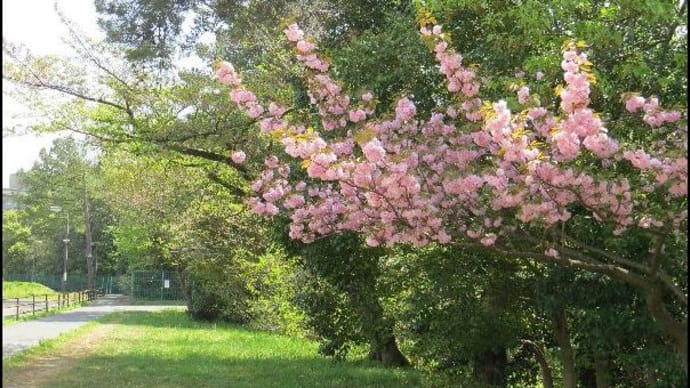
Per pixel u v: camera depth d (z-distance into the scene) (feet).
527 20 19.31
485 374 28.12
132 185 74.08
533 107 16.28
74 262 209.05
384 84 25.55
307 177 24.14
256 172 38.47
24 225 208.23
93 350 49.55
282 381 36.40
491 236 17.52
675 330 16.01
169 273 150.82
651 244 17.13
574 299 20.39
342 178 17.22
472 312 24.76
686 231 15.65
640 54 19.31
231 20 48.73
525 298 25.05
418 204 17.40
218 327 74.69
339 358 36.96
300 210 21.53
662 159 15.66
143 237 102.17
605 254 16.75
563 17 19.49
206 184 63.00
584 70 14.61
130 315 92.84
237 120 40.57
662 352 19.16
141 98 44.47
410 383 35.73
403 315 28.43
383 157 16.80
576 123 14.51
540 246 17.85
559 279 20.57
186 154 44.83
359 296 31.01
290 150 17.24
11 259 205.26
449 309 25.39
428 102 24.97
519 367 28.84
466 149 18.85
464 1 22.79
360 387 34.78
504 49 22.31
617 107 19.40
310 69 21.67
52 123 46.85
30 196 207.51
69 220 195.11
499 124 15.15
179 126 41.83
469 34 25.12
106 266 207.51
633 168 17.70
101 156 61.21
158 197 74.49
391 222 18.49
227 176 49.67
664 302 18.98
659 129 17.04
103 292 178.09
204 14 52.90
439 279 24.99
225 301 77.46
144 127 44.37
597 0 20.52
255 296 69.72
